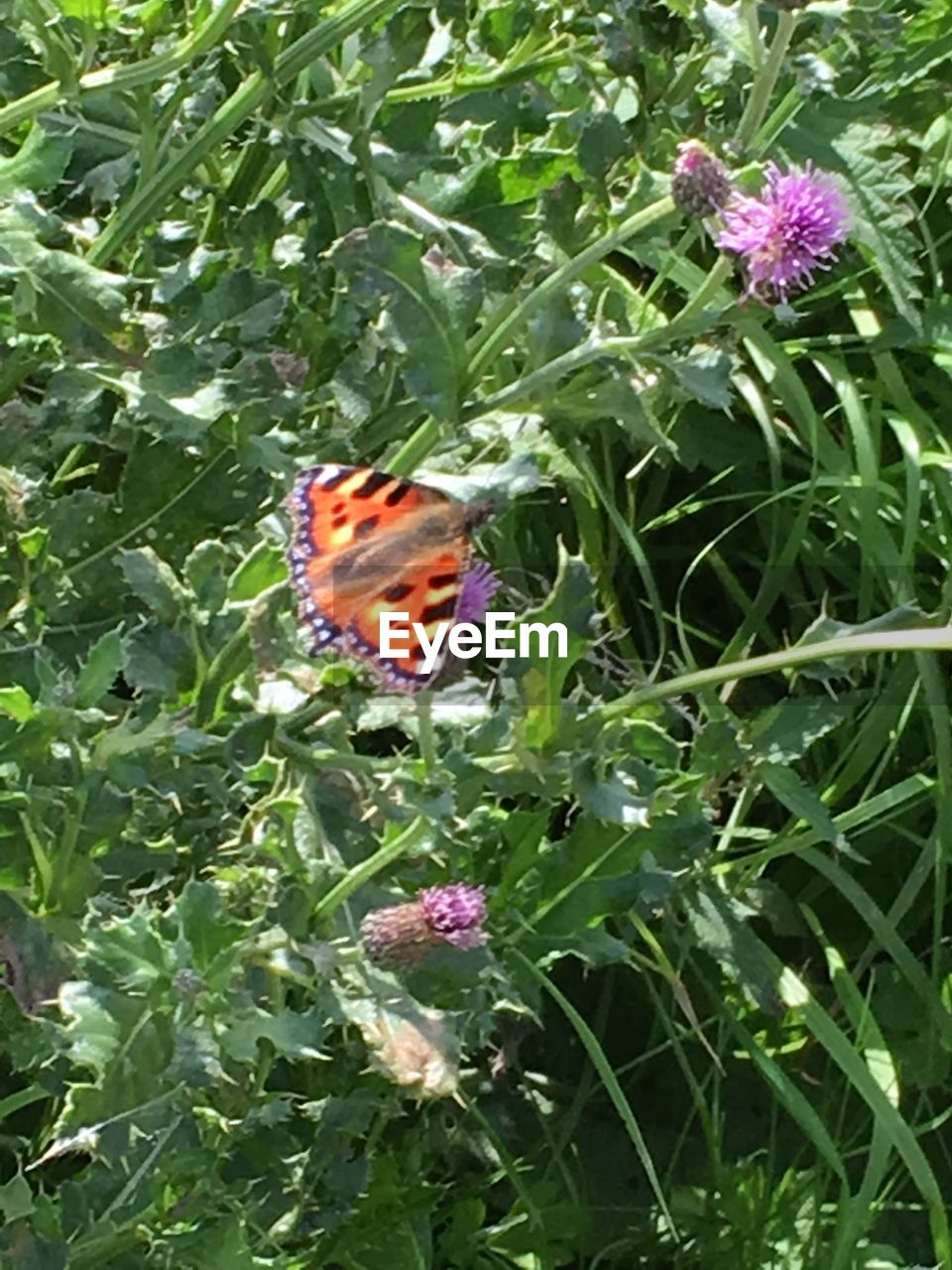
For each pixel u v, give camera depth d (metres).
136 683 0.35
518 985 0.45
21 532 0.38
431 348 0.35
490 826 0.42
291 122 0.41
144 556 0.35
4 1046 0.36
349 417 0.40
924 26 0.51
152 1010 0.32
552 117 0.43
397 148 0.42
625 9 0.40
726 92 0.42
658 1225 0.50
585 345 0.36
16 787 0.34
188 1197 0.36
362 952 0.35
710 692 0.48
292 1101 0.42
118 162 0.41
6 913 0.35
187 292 0.38
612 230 0.36
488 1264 0.47
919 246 0.48
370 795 0.37
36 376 0.45
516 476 0.35
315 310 0.42
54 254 0.35
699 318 0.36
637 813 0.36
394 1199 0.43
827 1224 0.51
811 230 0.34
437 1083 0.35
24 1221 0.35
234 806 0.39
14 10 0.36
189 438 0.36
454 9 0.41
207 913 0.33
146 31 0.38
